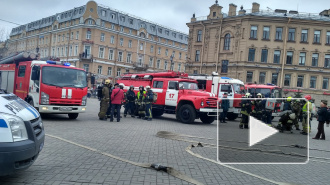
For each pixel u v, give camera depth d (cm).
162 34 6725
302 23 3622
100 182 448
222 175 522
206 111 1355
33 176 463
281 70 3647
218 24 3891
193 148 761
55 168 512
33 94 1198
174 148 746
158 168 529
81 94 1232
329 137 1328
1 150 365
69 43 5650
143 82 1688
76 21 5569
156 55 6575
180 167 560
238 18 3709
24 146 390
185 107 1420
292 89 3625
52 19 6412
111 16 5712
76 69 1262
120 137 868
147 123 1332
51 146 685
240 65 3688
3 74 1569
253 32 3700
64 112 1195
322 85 3644
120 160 588
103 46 5534
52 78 1180
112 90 1298
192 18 4200
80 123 1153
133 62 6072
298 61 3653
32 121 439
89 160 577
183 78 1611
